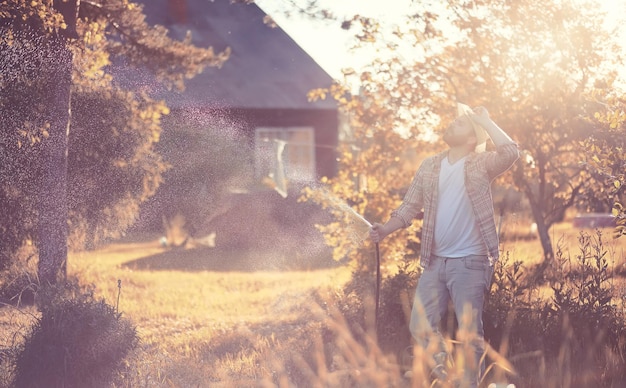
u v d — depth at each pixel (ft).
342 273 44.37
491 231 17.87
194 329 30.99
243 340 26.32
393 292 24.17
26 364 18.51
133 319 32.91
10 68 37.14
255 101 78.69
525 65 42.60
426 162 18.66
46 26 35.58
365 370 14.23
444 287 18.19
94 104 42.57
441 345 16.38
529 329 21.90
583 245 24.40
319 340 19.12
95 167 42.57
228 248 57.52
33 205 37.88
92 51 41.37
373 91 43.34
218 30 84.33
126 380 18.98
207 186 50.62
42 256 37.19
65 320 18.71
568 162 46.39
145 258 56.85
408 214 19.08
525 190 46.06
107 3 43.24
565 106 42.98
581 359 18.93
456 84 43.70
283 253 56.54
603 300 22.11
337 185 43.78
